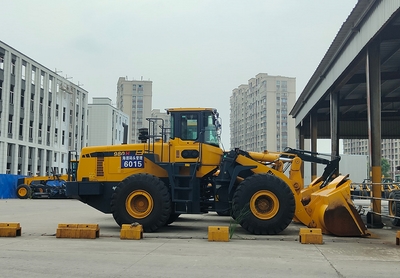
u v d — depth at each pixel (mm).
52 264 6164
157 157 10305
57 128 49938
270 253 7176
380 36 11695
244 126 120625
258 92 111500
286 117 108000
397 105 23281
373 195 11820
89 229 8781
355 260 6629
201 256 6852
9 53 39281
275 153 11008
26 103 42438
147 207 9766
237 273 5688
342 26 13023
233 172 10039
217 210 10172
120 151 10766
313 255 7031
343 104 21750
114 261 6398
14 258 6590
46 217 14148
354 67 14141
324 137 28500
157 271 5773
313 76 19438
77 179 10977
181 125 10422
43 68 45875
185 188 9875
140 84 120375
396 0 9633
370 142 11922
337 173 11297
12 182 31078
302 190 11484
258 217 9414
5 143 38719
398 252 7367
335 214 9242
